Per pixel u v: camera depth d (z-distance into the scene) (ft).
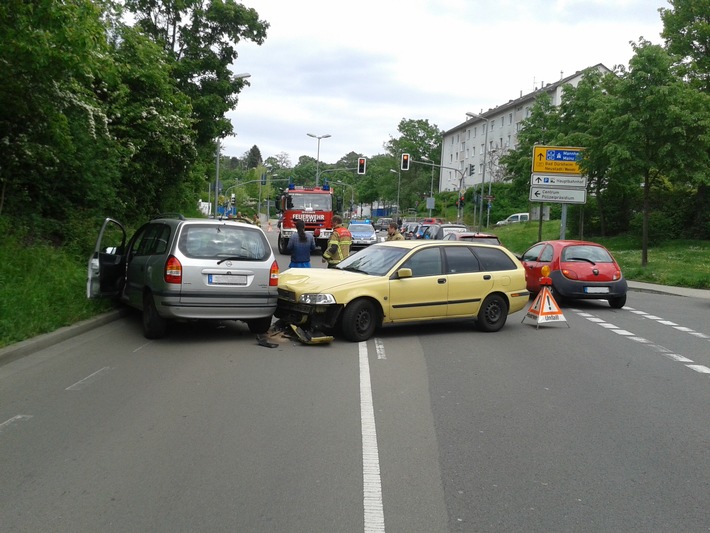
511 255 38.68
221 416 19.97
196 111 88.17
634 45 79.15
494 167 234.58
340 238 43.80
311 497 14.23
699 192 100.99
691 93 77.87
